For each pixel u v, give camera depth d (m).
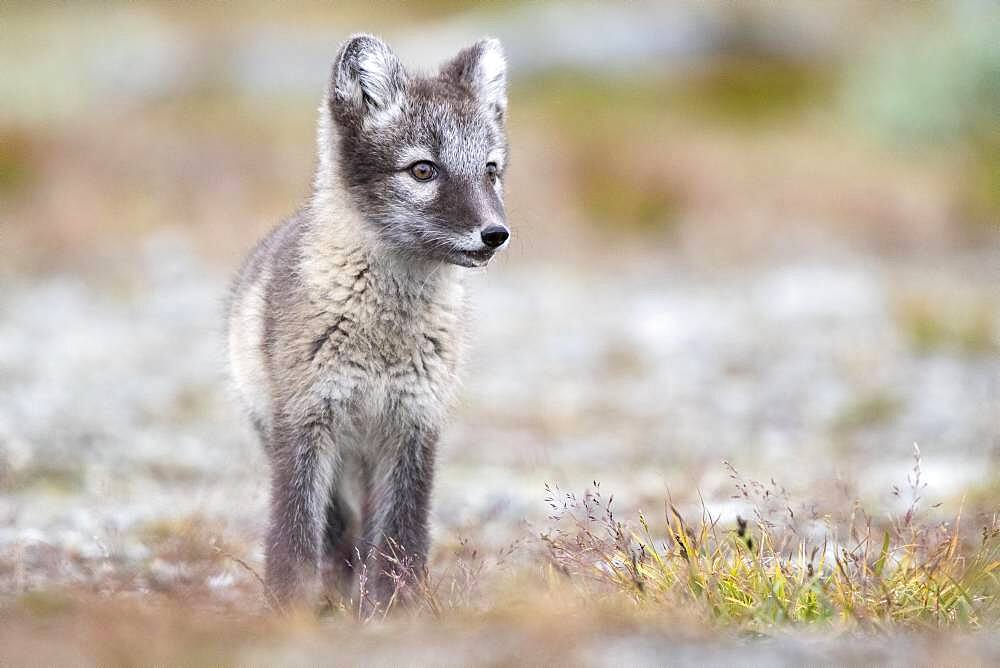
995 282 23.50
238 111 36.50
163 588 8.04
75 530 9.70
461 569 7.98
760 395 15.86
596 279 24.89
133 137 30.62
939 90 33.72
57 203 26.72
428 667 5.89
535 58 40.91
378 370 8.02
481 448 13.39
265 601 7.66
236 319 8.78
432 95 8.51
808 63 41.81
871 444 13.27
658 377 17.03
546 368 17.55
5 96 36.25
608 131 32.41
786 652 5.91
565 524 9.67
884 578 7.29
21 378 15.92
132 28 43.16
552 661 5.93
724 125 37.06
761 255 26.94
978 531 8.49
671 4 43.38
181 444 12.89
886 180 30.91
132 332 19.48
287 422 7.93
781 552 7.57
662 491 10.71
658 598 6.98
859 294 22.38
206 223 26.94
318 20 45.72
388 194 8.17
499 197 8.52
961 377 16.30
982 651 5.94
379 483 8.28
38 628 6.50
